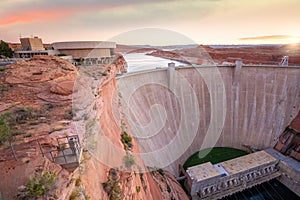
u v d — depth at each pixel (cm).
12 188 520
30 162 607
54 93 1183
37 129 805
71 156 648
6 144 696
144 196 1167
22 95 1156
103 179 841
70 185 590
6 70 1524
